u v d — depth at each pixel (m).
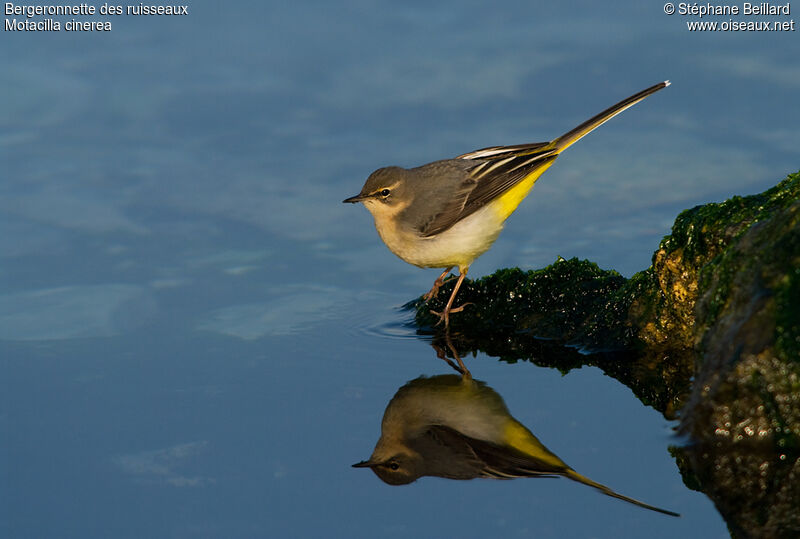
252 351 13.12
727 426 9.83
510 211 14.82
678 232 12.64
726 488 9.38
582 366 12.86
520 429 11.05
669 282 12.75
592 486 9.71
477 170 14.64
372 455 10.51
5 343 13.22
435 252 14.56
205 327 13.78
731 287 10.38
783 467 9.48
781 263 9.76
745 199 12.06
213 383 12.23
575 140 14.98
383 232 14.83
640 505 9.30
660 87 15.14
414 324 14.18
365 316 14.35
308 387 12.20
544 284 14.38
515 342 13.80
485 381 12.45
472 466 10.22
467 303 14.51
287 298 14.71
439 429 11.09
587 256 15.48
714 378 9.91
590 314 13.82
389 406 11.71
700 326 10.76
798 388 9.34
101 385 12.13
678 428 10.50
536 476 9.98
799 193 11.33
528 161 14.65
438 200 14.41
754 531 8.70
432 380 12.49
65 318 13.89
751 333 9.69
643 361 12.86
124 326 13.73
